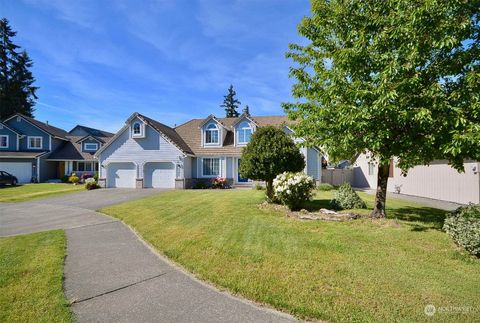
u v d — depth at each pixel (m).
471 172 12.79
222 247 5.88
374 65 6.97
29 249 6.20
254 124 24.27
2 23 48.72
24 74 50.06
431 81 6.29
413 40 5.88
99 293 4.01
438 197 15.16
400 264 4.80
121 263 5.31
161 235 7.16
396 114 6.02
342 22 7.81
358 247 5.70
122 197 17.06
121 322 3.22
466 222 5.40
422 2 5.74
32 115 50.88
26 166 31.73
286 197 9.64
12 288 4.11
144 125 24.12
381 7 6.95
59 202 15.45
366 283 4.08
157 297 3.88
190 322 3.21
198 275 4.64
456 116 5.54
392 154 7.12
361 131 6.88
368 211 9.63
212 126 25.50
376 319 3.16
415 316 3.21
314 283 4.11
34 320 3.24
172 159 23.77
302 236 6.55
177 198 15.01
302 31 8.55
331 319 3.20
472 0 5.58
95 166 35.47
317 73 8.32
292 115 9.15
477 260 4.96
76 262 5.38
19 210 12.93
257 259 5.14
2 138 33.28
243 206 11.16
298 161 11.18
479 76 5.49
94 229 8.45
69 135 40.56
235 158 24.70
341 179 27.77
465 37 5.85
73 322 3.22
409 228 7.10
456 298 3.62
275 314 3.39
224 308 3.55
